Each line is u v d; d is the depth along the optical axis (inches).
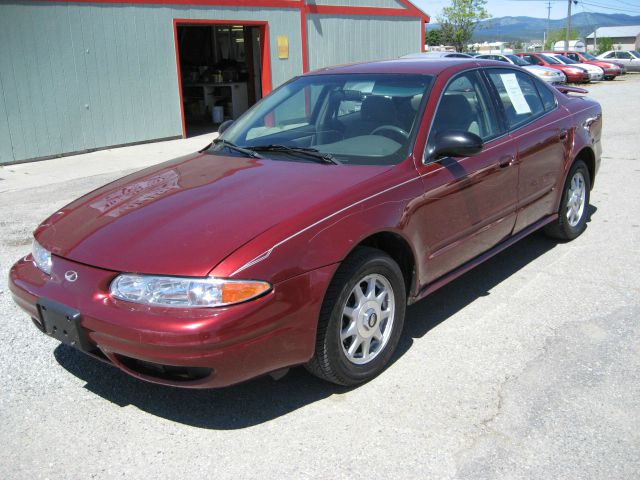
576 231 213.8
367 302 125.2
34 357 143.1
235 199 123.9
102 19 473.1
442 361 136.6
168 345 101.5
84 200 143.3
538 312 159.5
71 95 463.8
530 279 181.8
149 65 509.7
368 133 148.2
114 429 116.1
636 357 135.3
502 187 163.3
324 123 158.9
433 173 139.6
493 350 140.6
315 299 112.0
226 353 103.0
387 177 131.3
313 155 143.3
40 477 103.3
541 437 109.1
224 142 166.2
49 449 110.6
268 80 618.5
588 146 206.5
